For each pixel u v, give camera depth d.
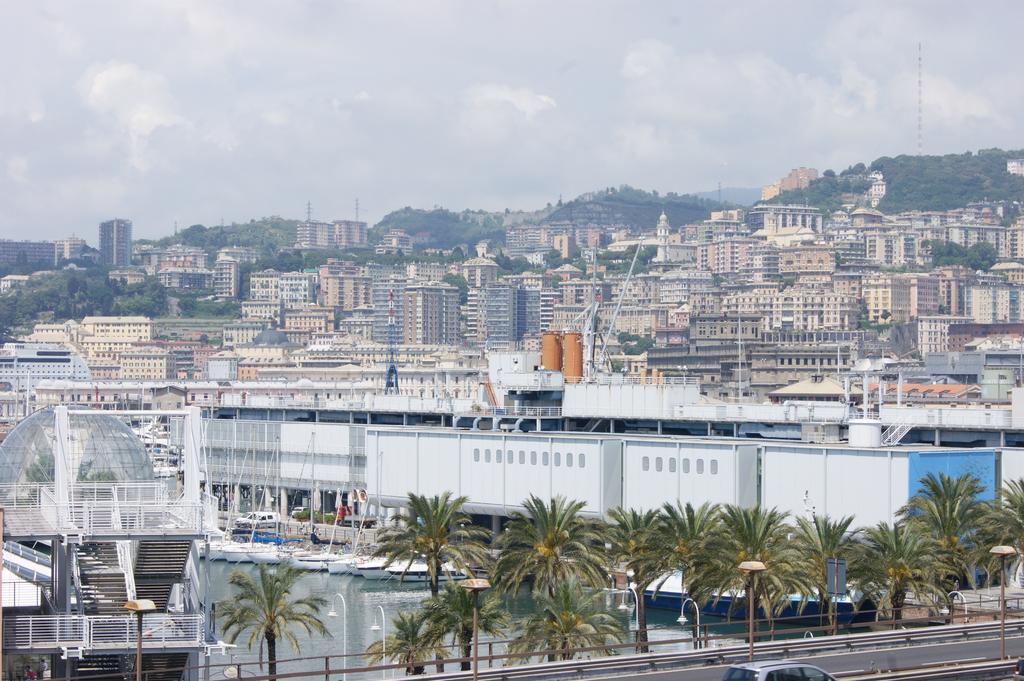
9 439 155.25
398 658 158.12
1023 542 188.38
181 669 132.88
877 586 177.12
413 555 187.50
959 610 186.62
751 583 130.00
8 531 131.88
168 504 141.62
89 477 150.38
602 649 141.25
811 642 143.25
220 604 163.50
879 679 125.75
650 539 186.38
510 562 177.75
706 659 138.50
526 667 132.00
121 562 143.62
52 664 140.25
